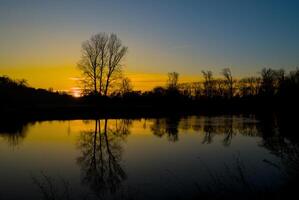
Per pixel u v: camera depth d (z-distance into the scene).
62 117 60.00
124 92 88.50
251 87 113.88
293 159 14.77
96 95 69.31
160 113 77.94
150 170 20.19
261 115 74.12
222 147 28.48
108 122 53.62
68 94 98.50
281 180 15.97
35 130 41.00
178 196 15.24
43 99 96.56
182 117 67.25
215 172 19.14
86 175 19.34
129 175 19.14
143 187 16.75
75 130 41.31
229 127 45.50
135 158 23.92
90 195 15.84
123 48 69.56
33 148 28.08
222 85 115.38
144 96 97.19
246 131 40.38
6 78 90.19
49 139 33.34
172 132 39.75
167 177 18.44
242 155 24.42
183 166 21.05
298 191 12.57
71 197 15.62
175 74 109.75
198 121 56.56
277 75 104.25
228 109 97.69
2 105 67.56
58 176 19.23
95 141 32.22
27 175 19.47
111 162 22.69
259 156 23.75
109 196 15.70
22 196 15.73
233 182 16.33
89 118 60.59
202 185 16.52
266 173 18.31
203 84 115.44
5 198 15.45
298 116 38.16
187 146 29.16
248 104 104.81
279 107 77.81
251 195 13.65
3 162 22.78
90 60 68.25
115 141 32.31
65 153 26.03
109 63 69.06
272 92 103.06
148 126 47.00
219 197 13.95
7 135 36.06
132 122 54.03
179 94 103.38
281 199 12.50
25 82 97.50
